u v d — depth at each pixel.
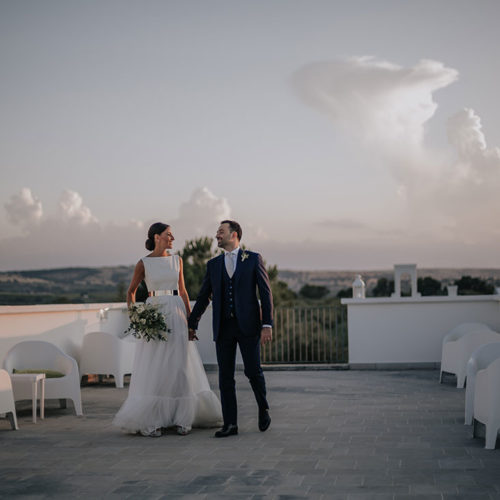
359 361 11.47
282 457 5.04
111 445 5.60
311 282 32.62
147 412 5.95
